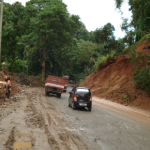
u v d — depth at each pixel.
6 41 36.88
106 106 17.09
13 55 40.00
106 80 27.34
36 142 5.62
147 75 17.45
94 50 59.56
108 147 5.80
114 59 28.89
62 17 37.12
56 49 53.41
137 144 6.36
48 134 6.51
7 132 6.33
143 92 17.34
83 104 13.06
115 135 7.25
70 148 5.38
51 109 11.97
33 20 35.94
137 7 20.06
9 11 38.78
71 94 14.49
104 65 30.42
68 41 41.25
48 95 21.70
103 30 33.25
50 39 39.41
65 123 8.46
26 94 19.66
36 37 36.06
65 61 59.59
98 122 9.41
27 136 6.10
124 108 16.64
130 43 27.98
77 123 8.73
